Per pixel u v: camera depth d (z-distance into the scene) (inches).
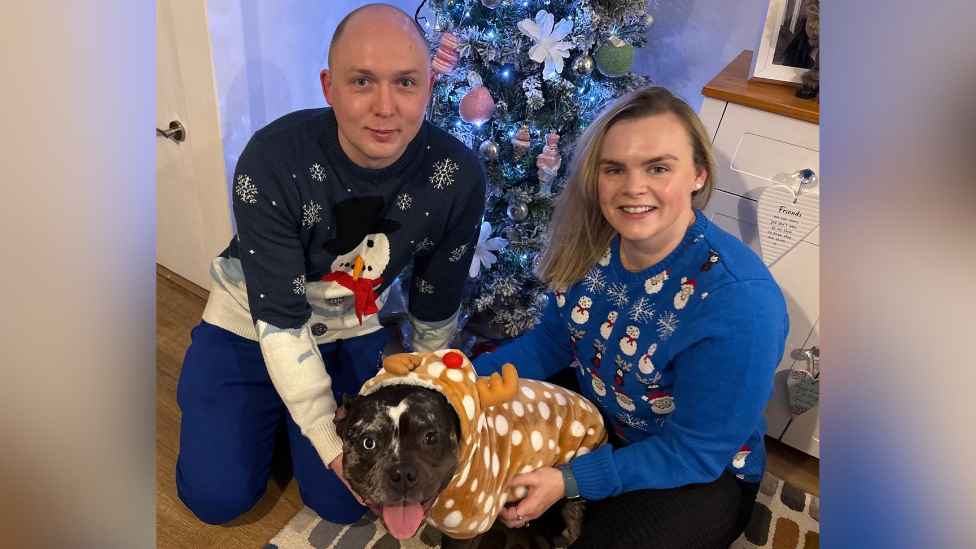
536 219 69.7
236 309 55.5
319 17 72.0
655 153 41.4
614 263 49.1
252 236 46.5
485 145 63.5
